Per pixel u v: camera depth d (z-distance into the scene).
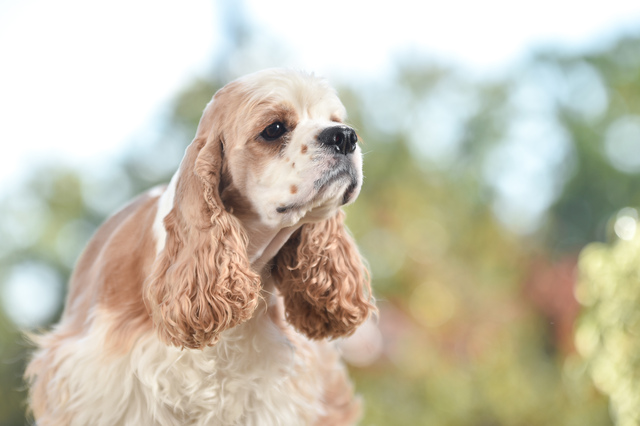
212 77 16.31
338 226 4.37
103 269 4.25
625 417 6.26
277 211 3.77
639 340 6.25
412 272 13.07
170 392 3.96
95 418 3.95
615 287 6.41
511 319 13.24
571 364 9.28
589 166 26.09
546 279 14.96
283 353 4.25
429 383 11.04
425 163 16.38
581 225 25.92
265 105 3.78
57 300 16.31
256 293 3.89
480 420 10.65
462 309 12.95
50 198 17.11
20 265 16.56
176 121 15.69
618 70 27.72
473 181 20.52
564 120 27.44
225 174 3.91
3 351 14.13
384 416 10.57
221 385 4.06
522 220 21.02
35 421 4.44
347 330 4.48
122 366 3.94
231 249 3.82
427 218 14.52
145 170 16.27
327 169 3.68
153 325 3.98
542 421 10.34
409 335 12.07
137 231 4.30
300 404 4.34
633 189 25.42
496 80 25.56
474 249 15.81
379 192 14.60
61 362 4.09
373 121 16.02
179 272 3.82
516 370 11.23
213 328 3.83
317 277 4.30
